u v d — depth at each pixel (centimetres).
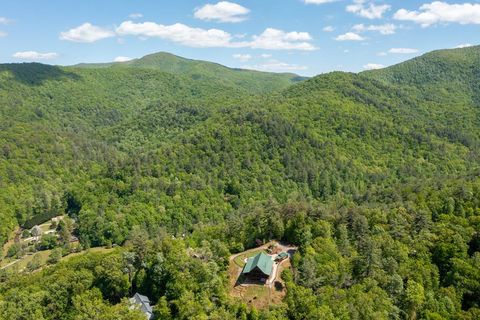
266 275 10719
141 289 11375
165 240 12331
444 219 13825
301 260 11231
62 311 11306
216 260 11369
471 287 11025
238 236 13275
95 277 11775
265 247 13050
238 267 11619
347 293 9938
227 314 9256
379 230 12781
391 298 10306
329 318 8812
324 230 12525
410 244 12388
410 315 10356
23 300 11344
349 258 11450
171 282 10594
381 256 11619
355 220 13100
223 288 10319
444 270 11806
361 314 9338
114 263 11638
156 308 10038
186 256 11281
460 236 12300
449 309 10419
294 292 9788
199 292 10150
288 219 13688
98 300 10719
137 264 11900
